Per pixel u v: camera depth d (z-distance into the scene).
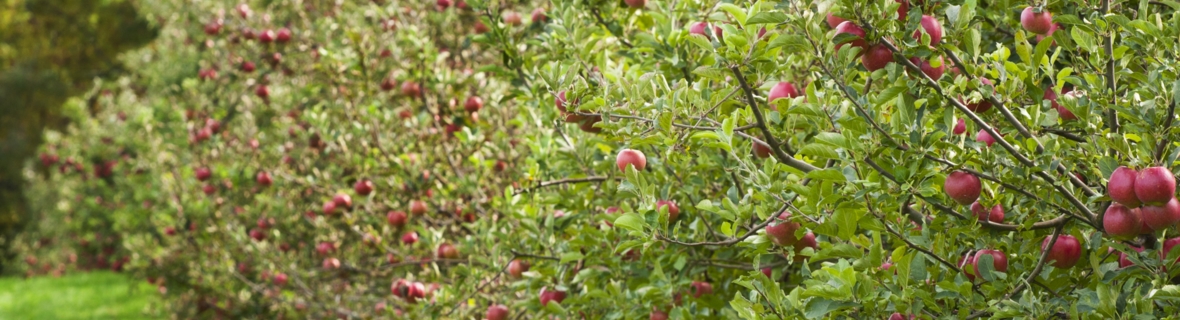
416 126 5.17
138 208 9.84
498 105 4.85
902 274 2.30
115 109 12.59
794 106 2.42
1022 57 2.45
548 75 2.85
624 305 3.51
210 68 8.66
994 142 2.43
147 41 25.11
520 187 4.31
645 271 3.64
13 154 23.27
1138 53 2.48
